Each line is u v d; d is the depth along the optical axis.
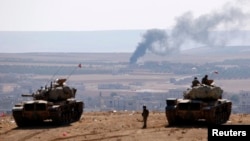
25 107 149.88
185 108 143.25
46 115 149.75
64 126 148.75
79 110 166.38
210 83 153.38
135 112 193.62
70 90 162.38
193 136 123.75
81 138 126.12
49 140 124.75
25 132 138.12
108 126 145.25
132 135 127.62
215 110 143.00
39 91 159.50
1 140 127.19
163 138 122.12
